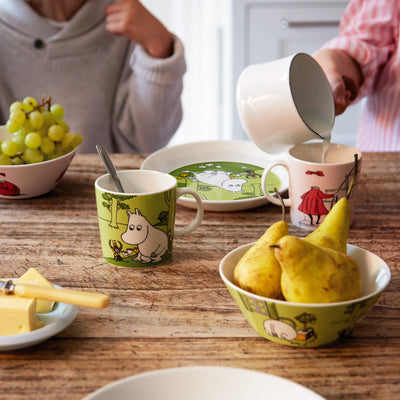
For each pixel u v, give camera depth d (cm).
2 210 94
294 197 86
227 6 268
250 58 261
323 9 251
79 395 50
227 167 110
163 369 48
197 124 306
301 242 52
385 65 153
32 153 97
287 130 86
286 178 101
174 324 61
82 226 88
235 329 60
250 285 56
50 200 99
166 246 74
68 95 185
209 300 66
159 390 47
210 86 299
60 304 61
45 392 50
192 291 68
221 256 77
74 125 186
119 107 190
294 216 87
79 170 114
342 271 54
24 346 55
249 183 101
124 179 80
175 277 72
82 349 56
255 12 253
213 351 56
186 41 289
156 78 172
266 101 85
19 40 180
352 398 49
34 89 185
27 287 57
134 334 59
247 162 113
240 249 63
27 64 182
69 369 53
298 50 259
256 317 56
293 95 84
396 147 153
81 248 80
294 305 52
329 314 52
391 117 153
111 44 186
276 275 56
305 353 56
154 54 173
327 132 87
